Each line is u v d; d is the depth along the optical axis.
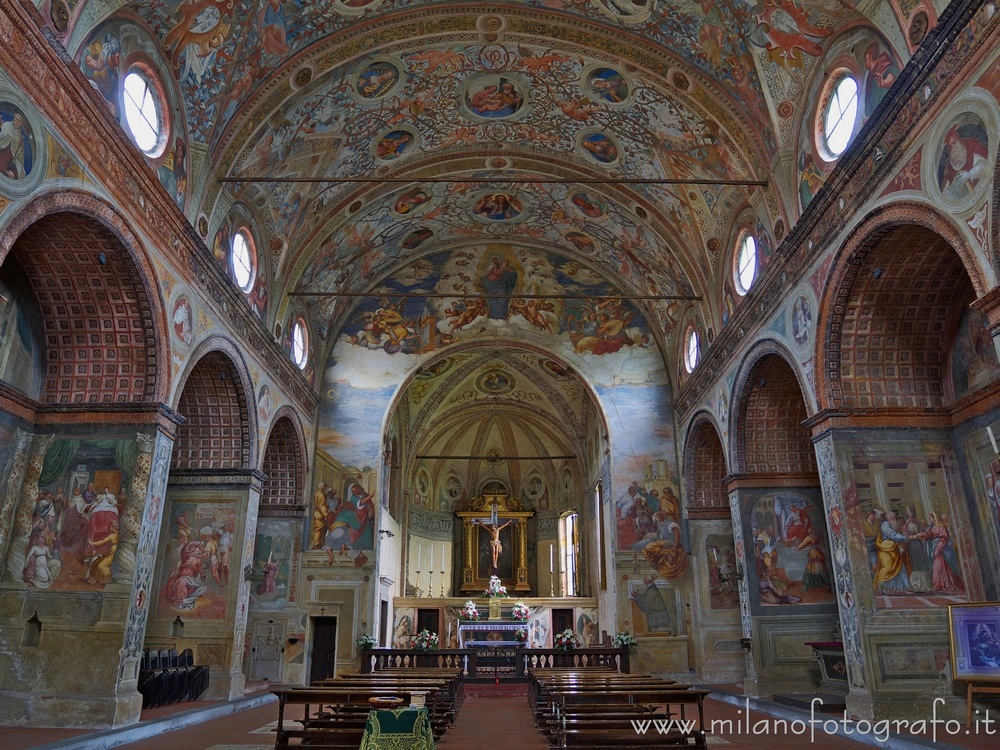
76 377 12.44
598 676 12.51
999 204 8.57
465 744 10.66
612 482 23.89
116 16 11.37
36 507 11.73
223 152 14.94
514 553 39.12
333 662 21.83
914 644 11.61
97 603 11.32
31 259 11.47
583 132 19.28
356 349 25.03
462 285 25.95
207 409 17.09
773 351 15.30
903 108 10.41
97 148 10.54
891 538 12.05
